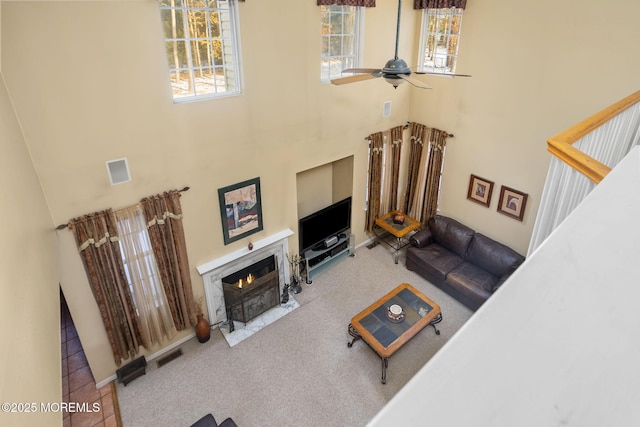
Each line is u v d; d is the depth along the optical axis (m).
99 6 3.76
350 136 6.63
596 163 2.01
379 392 5.17
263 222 6.05
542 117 5.67
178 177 4.91
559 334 0.58
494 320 0.61
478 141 6.60
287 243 6.45
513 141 6.12
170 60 4.49
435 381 0.52
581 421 0.46
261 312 6.34
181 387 5.23
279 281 6.56
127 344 5.25
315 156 6.26
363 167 7.14
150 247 4.98
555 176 2.33
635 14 4.51
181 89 4.68
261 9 4.81
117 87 4.11
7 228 1.83
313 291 6.86
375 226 7.91
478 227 7.12
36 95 3.69
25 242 2.28
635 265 0.72
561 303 0.64
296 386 5.25
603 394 0.49
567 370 0.53
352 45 6.12
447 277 6.58
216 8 4.62
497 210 6.69
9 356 1.28
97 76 3.96
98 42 3.86
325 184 7.37
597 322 0.60
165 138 4.62
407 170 7.97
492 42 5.90
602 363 0.54
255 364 5.55
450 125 6.91
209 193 5.27
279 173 5.91
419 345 5.82
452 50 6.48
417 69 6.97
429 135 7.21
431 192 7.57
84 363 5.54
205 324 5.78
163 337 5.64
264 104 5.31
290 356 5.66
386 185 7.71
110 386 5.23
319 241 6.94
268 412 4.93
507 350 0.56
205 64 4.78
